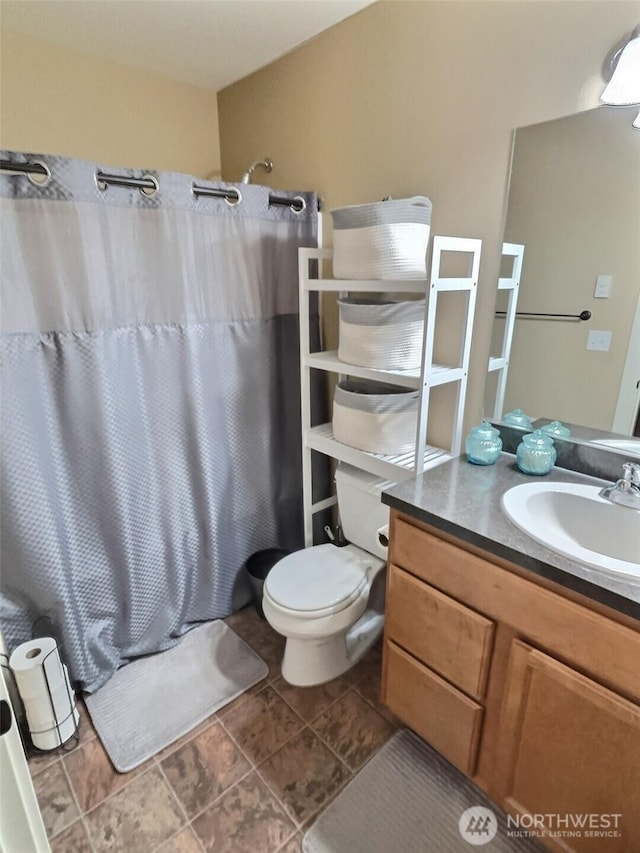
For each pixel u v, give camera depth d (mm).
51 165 1317
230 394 1889
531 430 1487
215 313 1771
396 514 1284
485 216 1437
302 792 1354
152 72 2002
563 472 1408
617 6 1097
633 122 1129
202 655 1843
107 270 1479
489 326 1506
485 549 1062
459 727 1250
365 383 1926
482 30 1321
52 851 1212
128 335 1574
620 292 1238
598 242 1245
